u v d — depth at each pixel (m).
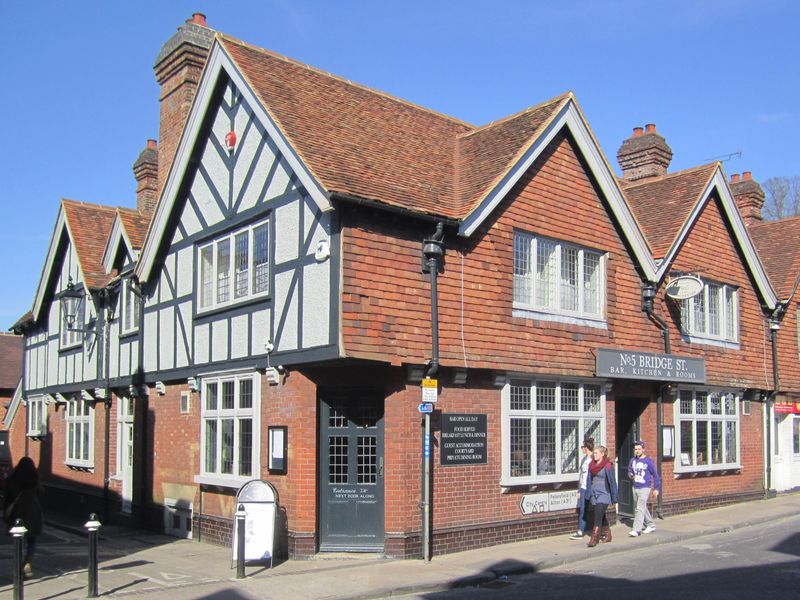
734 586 9.41
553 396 13.62
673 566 10.88
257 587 9.70
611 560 11.60
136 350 16.62
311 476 11.51
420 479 11.48
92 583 9.27
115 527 16.81
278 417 11.93
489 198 12.31
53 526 17.31
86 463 19.11
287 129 11.81
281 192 12.12
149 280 15.96
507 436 12.66
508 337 12.71
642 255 15.18
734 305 18.25
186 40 16.52
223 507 13.36
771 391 19.14
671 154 21.34
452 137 15.38
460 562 11.05
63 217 20.31
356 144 12.70
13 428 27.19
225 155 13.66
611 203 14.73
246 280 12.98
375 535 11.54
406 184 12.15
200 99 13.95
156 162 20.95
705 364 16.80
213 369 13.56
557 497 13.49
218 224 13.71
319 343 10.97
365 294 10.92
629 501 15.58
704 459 17.17
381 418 11.72
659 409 15.88
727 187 17.89
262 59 13.62
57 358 21.45
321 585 9.72
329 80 14.41
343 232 10.82
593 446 12.98
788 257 20.78
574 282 14.16
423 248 11.71
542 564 11.03
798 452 20.66
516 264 13.17
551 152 13.89
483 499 12.30
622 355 14.42
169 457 15.19
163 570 10.98
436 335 11.59
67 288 20.02
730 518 15.51
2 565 11.59
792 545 12.47
